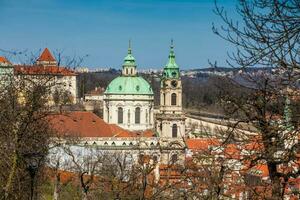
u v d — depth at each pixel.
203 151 33.56
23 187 41.28
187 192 43.38
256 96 25.75
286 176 26.30
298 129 24.69
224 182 35.41
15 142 37.84
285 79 24.86
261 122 25.73
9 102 42.94
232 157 28.22
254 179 31.05
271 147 25.14
